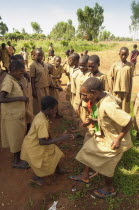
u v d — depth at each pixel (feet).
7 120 11.32
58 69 19.97
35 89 16.12
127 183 10.59
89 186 10.55
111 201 9.52
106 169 9.16
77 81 14.14
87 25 176.65
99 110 8.54
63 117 19.52
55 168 10.71
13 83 11.02
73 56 15.12
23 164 12.26
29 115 13.60
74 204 9.52
